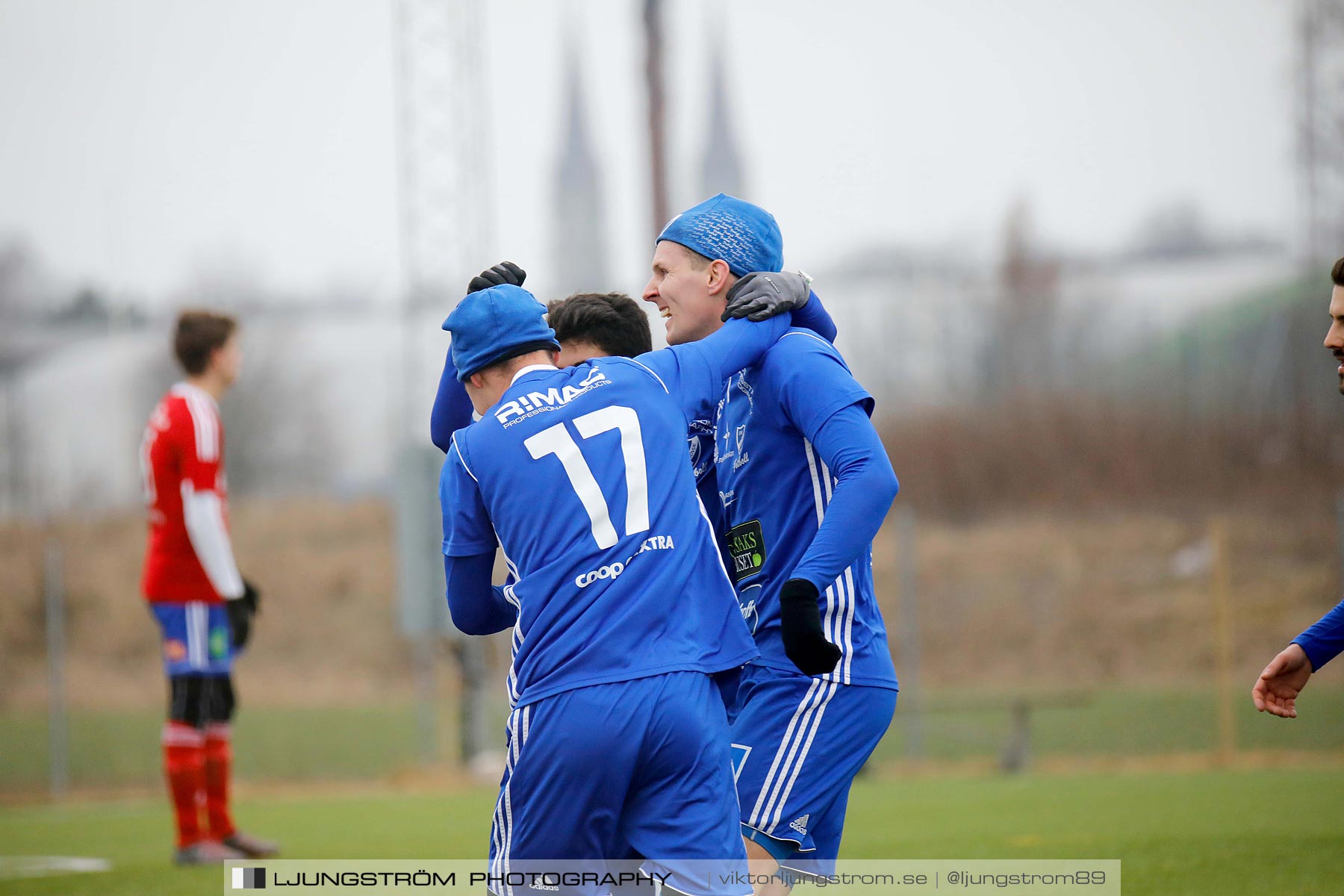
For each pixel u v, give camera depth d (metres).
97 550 98.25
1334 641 11.51
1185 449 111.62
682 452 10.71
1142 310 135.25
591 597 9.98
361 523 102.56
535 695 9.98
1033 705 45.69
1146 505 106.38
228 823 22.33
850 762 11.33
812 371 11.05
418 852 22.39
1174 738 47.69
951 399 130.88
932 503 114.44
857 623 11.40
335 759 50.34
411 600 43.41
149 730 62.34
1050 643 77.25
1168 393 120.50
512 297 11.27
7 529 101.62
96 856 23.77
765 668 11.46
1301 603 78.25
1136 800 27.94
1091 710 55.94
